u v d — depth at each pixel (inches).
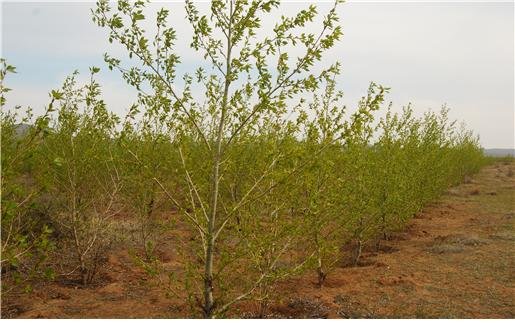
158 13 156.8
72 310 222.8
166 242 346.9
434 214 526.3
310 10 155.0
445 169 582.9
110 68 159.3
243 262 217.6
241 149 216.5
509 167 1555.1
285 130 185.5
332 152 199.6
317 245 226.2
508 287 260.8
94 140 237.6
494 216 508.7
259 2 159.0
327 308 228.5
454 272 291.7
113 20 151.3
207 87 170.7
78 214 273.1
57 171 259.6
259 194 175.9
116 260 305.9
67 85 240.5
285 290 254.8
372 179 310.7
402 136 404.8
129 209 355.9
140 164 174.9
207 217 170.6
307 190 218.1
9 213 146.7
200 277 177.0
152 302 235.0
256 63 158.6
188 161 174.7
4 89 134.9
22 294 240.5
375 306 233.1
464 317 217.5
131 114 185.2
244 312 216.1
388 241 397.1
